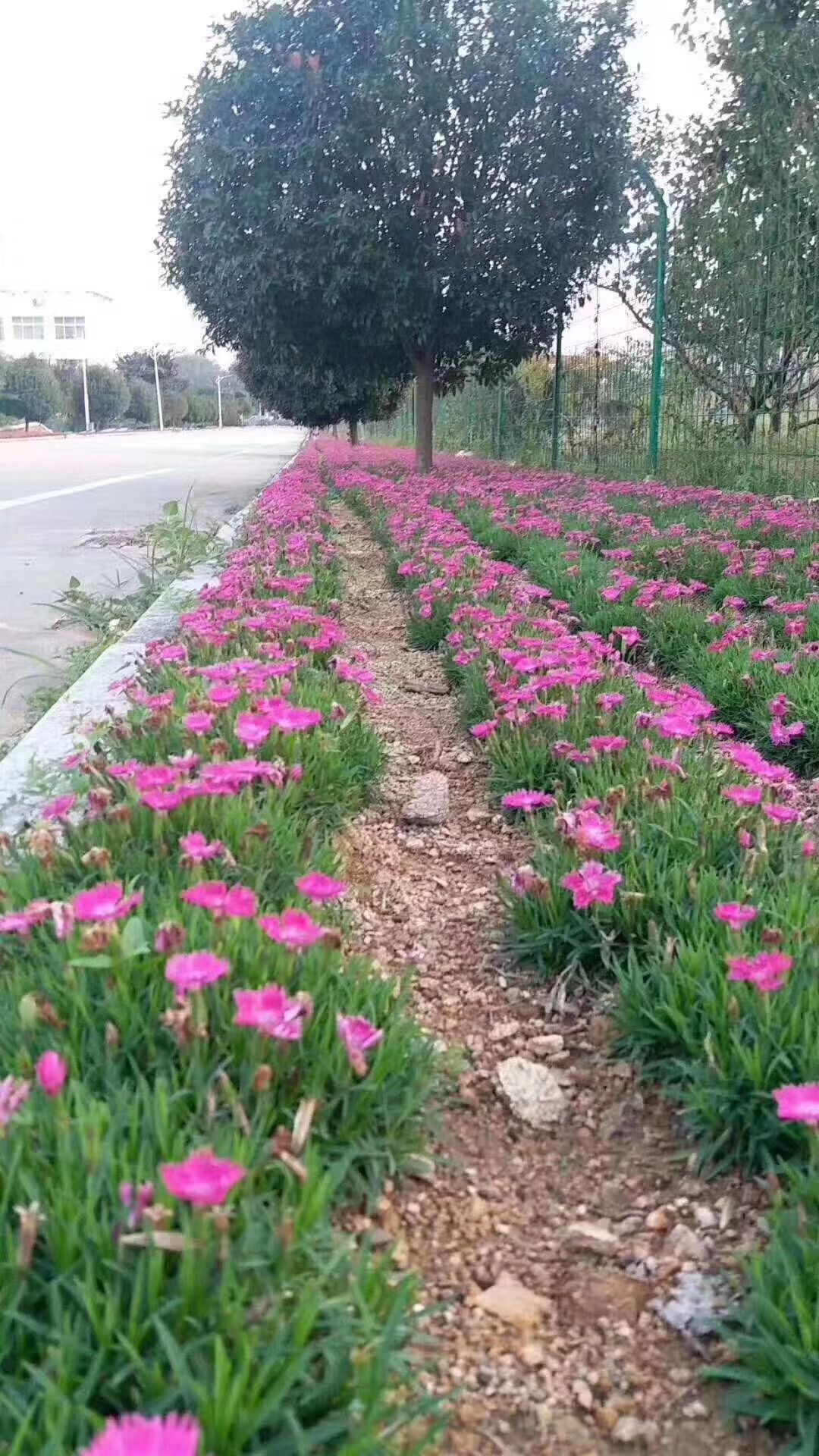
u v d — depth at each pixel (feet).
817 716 15.29
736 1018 7.75
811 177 43.55
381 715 18.53
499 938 10.62
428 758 16.38
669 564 28.73
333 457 98.73
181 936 7.16
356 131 55.42
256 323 62.95
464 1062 8.61
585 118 58.29
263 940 7.92
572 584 25.39
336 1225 6.82
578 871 9.62
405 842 13.29
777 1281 5.98
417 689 20.21
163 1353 4.83
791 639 20.35
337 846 12.70
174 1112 6.29
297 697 14.33
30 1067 6.61
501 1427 5.71
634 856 10.23
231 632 17.34
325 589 25.26
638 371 61.57
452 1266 6.80
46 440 228.84
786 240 46.34
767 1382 5.62
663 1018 8.41
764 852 10.09
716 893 9.65
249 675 13.98
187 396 399.24
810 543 29.94
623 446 63.57
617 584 23.57
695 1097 7.71
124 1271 5.06
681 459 55.31
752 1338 5.74
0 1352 4.80
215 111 57.57
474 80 55.72
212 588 22.88
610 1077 8.66
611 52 58.59
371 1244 6.53
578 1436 5.68
